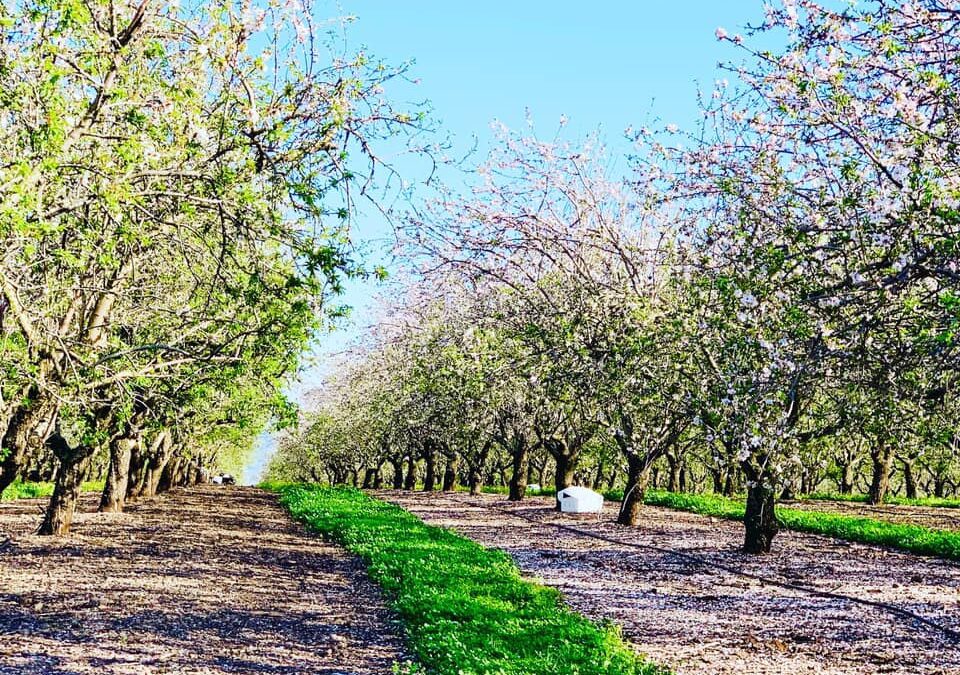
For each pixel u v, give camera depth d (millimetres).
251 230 10383
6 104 8438
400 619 12188
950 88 9078
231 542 22391
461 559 17266
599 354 19266
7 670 8984
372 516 28312
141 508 33219
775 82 11062
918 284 9320
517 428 38094
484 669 8664
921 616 12688
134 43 9305
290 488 51438
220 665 9617
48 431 13266
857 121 10195
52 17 8547
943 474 53156
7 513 29688
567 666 8812
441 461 71438
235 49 9203
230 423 28219
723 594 14602
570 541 22750
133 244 11570
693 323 16047
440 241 20422
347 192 10133
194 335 15172
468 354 23656
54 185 9008
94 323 14180
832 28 9758
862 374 10195
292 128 9562
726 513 30203
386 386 41094
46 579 15250
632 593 14664
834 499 44406
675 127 14336
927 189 8367
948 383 9117
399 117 10148
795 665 9805
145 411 20547
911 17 9164
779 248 10750
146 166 9500
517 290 21359
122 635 10953
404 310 33375
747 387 11875
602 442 36938
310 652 10312
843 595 14469
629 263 19656
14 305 10180
